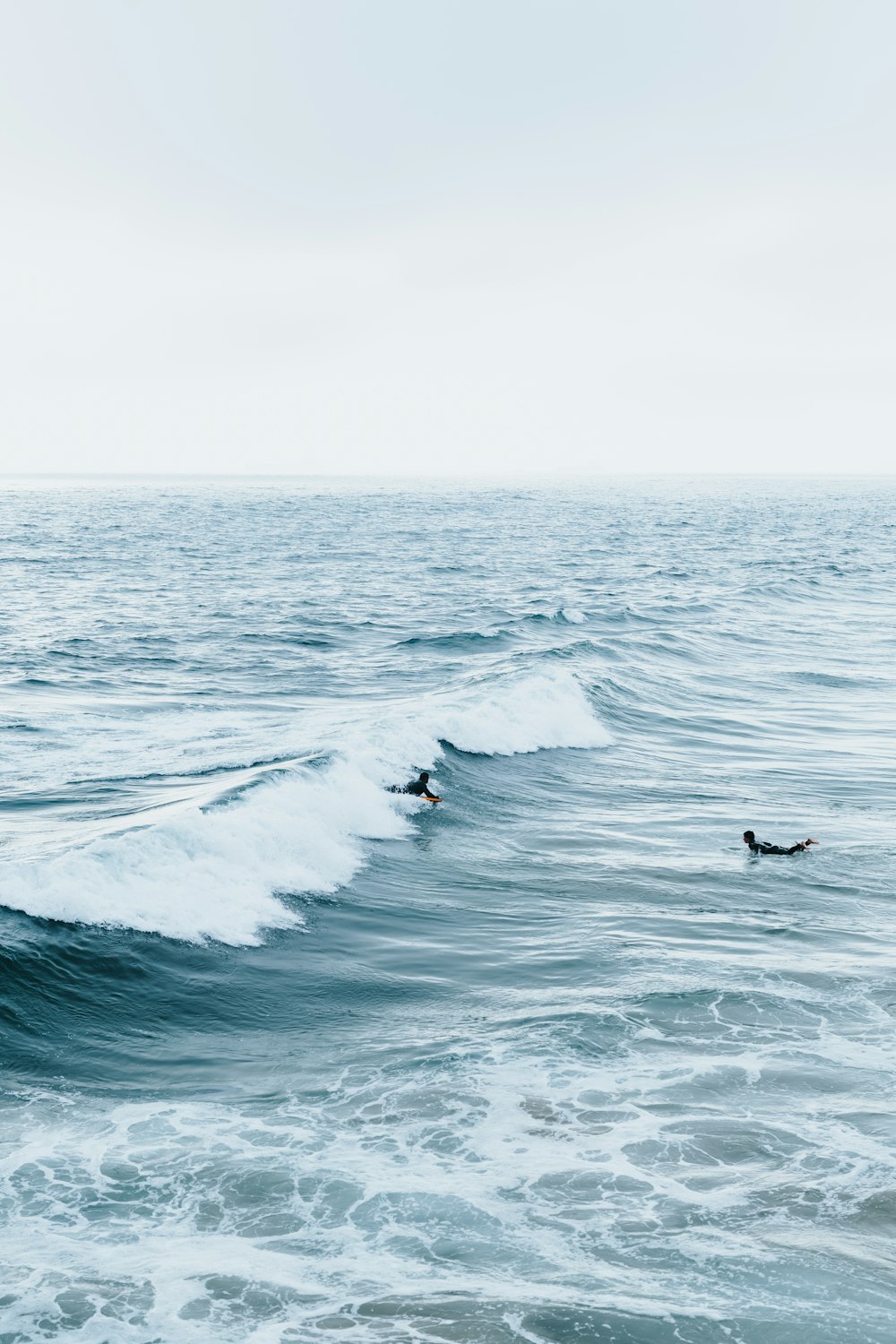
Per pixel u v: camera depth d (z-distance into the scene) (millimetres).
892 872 15391
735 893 14398
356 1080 9219
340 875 14422
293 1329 6109
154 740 22094
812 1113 8711
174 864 12688
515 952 12242
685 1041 9977
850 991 11172
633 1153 8086
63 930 11008
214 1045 9828
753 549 94938
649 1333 6109
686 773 21578
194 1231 7051
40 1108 8570
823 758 23156
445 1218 7246
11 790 17562
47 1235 6945
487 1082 9156
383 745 19797
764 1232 7145
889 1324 6242
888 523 140375
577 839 16891
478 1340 6023
